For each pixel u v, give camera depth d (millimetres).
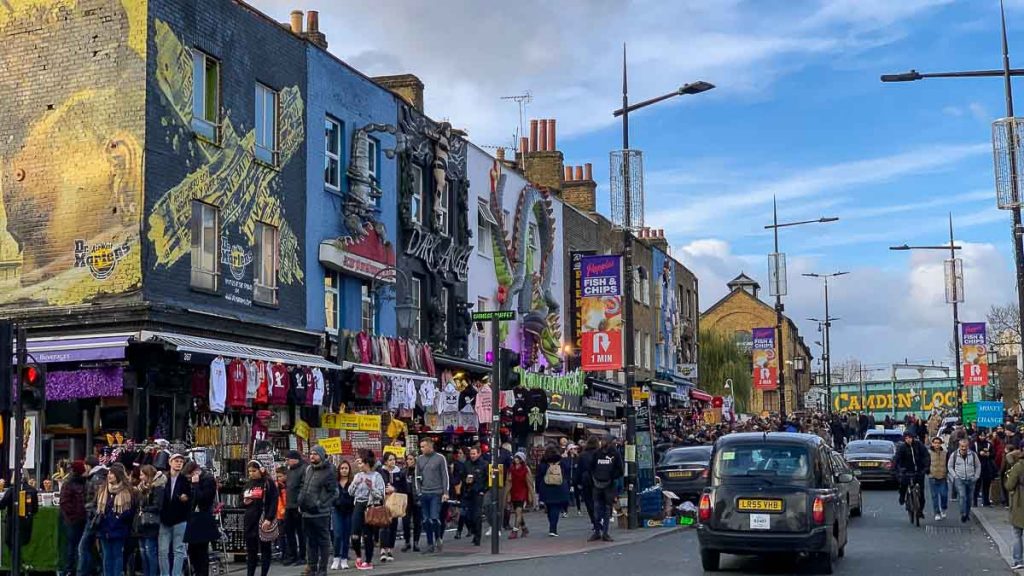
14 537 13758
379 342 24953
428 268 29781
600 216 46156
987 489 28016
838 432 46594
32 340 18984
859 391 74250
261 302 22500
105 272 19531
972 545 19688
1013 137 19297
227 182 21609
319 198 24906
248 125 22422
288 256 23562
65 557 15797
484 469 21172
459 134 32125
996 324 85062
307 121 24531
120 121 19766
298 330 23125
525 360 36438
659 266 53531
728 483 15898
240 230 21953
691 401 56438
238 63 22203
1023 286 22375
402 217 28484
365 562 17375
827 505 15703
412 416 27109
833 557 17016
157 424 19438
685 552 19156
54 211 20000
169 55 20266
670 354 54312
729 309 99688
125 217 19531
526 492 23062
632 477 24656
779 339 44188
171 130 20203
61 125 20125
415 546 20188
